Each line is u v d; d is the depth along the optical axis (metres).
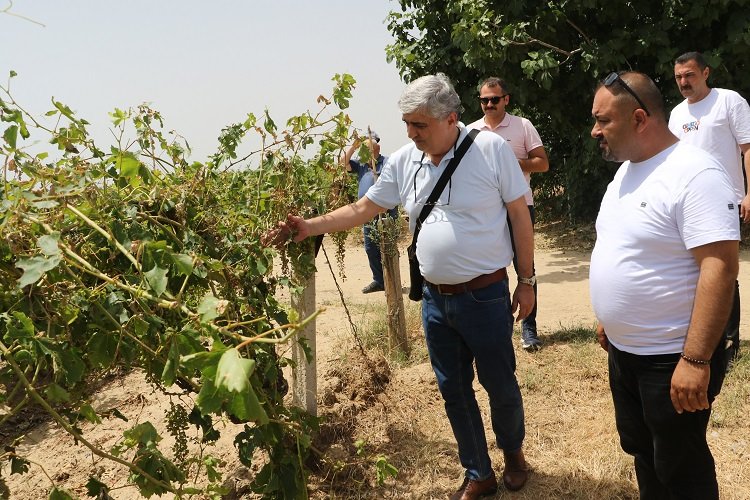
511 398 3.05
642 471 2.71
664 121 2.30
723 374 2.34
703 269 2.15
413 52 10.09
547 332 5.45
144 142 2.75
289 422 2.72
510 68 8.93
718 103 4.17
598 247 2.49
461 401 3.10
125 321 2.07
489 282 2.86
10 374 2.00
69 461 3.83
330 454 3.44
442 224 2.84
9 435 4.16
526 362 4.70
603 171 9.92
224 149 3.06
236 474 3.51
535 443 3.62
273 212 3.12
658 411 2.38
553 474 3.34
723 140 4.18
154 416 4.29
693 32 8.45
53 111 2.46
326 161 3.35
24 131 2.42
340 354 4.94
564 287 7.22
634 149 2.31
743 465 3.28
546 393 4.18
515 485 3.22
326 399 3.98
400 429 3.85
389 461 3.54
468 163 2.80
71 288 2.12
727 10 8.01
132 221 2.34
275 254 2.91
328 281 8.14
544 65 8.38
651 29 8.37
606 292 2.41
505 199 2.88
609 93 2.30
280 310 3.17
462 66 9.57
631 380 2.51
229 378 1.54
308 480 3.35
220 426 4.06
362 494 3.32
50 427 4.24
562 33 8.83
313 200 3.37
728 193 2.15
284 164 3.12
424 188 2.89
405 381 4.45
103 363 2.12
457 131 2.85
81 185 2.17
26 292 2.01
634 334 2.37
